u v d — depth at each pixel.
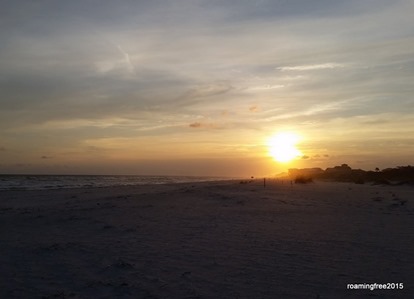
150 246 13.50
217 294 8.61
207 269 10.59
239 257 11.92
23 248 13.25
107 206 26.34
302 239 14.80
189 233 16.11
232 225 18.31
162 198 32.59
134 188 51.12
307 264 11.09
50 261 11.48
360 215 22.05
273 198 32.34
